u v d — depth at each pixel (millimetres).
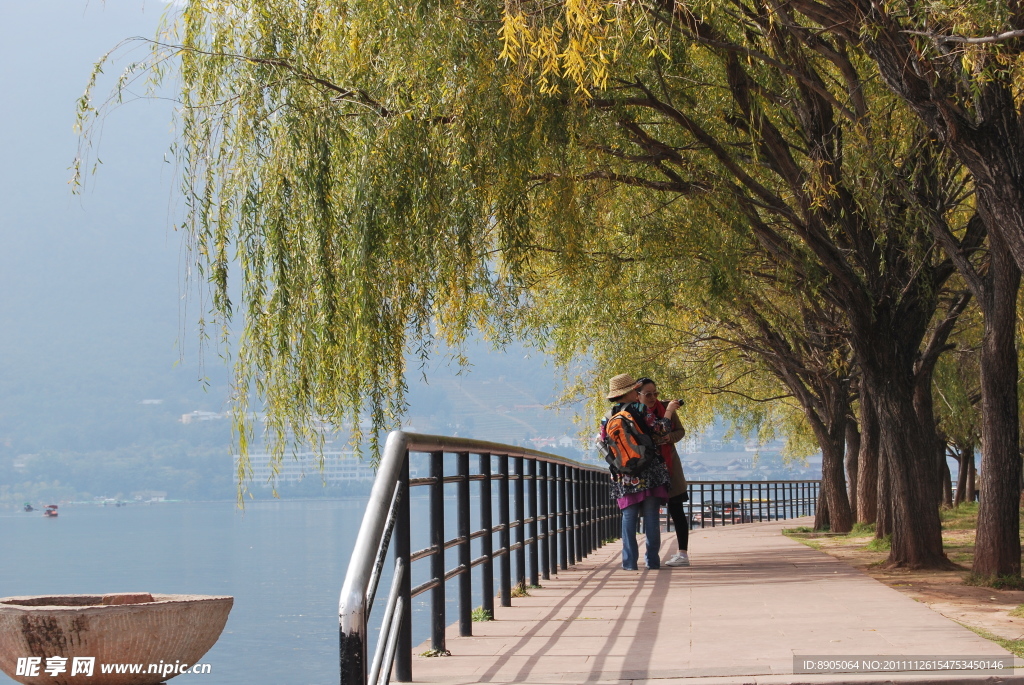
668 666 6254
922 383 20469
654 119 16703
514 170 12305
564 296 19641
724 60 14766
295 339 12320
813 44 13211
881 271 16578
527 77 12312
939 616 8469
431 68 12305
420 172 12211
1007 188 10477
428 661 6891
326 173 12375
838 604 9531
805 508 53750
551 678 6020
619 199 17375
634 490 14758
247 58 12641
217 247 12289
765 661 6277
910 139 14555
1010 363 12727
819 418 32000
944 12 9625
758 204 15883
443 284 12578
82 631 5297
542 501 13617
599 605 10047
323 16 13148
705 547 21609
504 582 10305
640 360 29469
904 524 15328
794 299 26641
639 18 10211
